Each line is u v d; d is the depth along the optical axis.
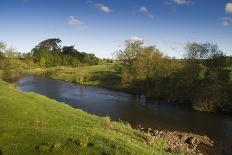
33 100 40.62
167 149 31.84
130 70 92.06
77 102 63.91
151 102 69.75
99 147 18.33
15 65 139.50
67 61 172.00
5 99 35.22
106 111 55.31
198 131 44.09
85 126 30.42
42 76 127.94
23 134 20.70
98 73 123.31
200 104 62.62
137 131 36.19
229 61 78.62
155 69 87.12
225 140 39.81
